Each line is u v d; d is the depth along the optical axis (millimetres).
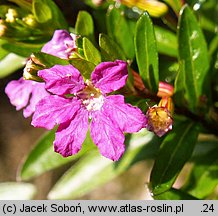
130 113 62
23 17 77
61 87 64
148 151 92
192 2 90
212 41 86
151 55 70
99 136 64
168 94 71
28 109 73
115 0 82
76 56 66
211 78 83
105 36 67
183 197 78
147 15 69
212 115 80
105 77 63
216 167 85
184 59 75
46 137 88
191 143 74
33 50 78
